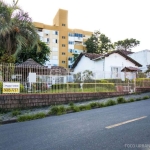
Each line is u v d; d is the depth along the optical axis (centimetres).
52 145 407
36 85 989
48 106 971
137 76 1727
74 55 4988
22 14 1359
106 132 483
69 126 563
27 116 711
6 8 1266
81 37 5628
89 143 409
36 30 1403
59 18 5375
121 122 580
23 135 492
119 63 2284
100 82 1382
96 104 939
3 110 852
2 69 913
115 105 955
